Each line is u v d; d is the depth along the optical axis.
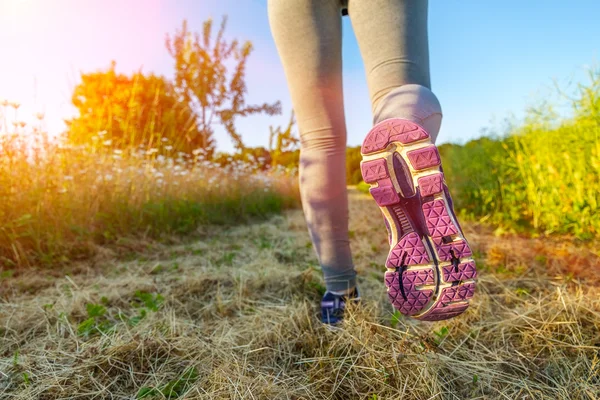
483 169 4.30
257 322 1.38
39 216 2.47
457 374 1.02
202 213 4.04
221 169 5.51
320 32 1.15
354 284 1.37
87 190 3.04
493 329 1.25
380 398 0.92
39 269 2.27
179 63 7.65
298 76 1.19
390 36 0.94
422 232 0.84
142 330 1.32
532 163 3.32
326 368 1.05
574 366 1.04
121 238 2.86
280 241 3.34
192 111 7.69
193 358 1.15
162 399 0.96
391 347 1.09
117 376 1.06
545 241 2.79
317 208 1.26
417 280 0.84
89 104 8.63
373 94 0.98
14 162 2.61
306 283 1.78
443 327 1.20
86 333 1.32
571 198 2.88
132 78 9.05
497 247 2.45
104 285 1.97
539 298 1.52
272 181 6.96
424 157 0.78
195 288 1.82
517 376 1.02
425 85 0.96
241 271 2.08
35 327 1.40
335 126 1.21
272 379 1.02
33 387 1.02
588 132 2.73
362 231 3.68
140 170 3.92
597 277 1.77
